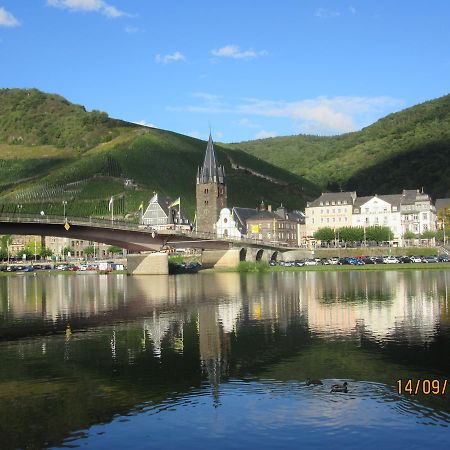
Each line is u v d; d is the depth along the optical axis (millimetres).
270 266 162375
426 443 25281
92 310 70250
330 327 51344
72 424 28406
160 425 27969
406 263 151500
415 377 34250
